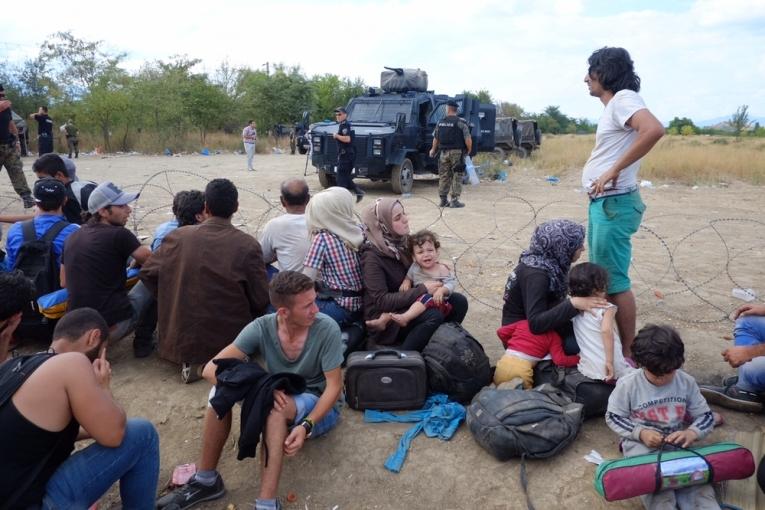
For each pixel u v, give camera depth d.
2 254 4.82
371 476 3.27
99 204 4.32
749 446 3.36
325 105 48.56
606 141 3.88
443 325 3.97
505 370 3.83
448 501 3.09
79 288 4.24
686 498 2.87
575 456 3.38
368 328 4.22
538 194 14.04
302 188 4.70
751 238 9.01
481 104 16.92
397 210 4.23
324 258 4.23
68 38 31.09
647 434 3.05
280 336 3.25
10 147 9.36
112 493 3.21
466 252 7.82
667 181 16.23
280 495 3.15
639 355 3.05
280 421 2.96
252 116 38.88
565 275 3.90
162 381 4.30
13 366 2.30
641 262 7.46
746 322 3.86
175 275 4.10
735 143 30.83
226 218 4.21
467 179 15.92
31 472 2.29
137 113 28.83
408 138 13.61
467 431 3.62
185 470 3.33
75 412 2.33
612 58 3.84
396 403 3.77
